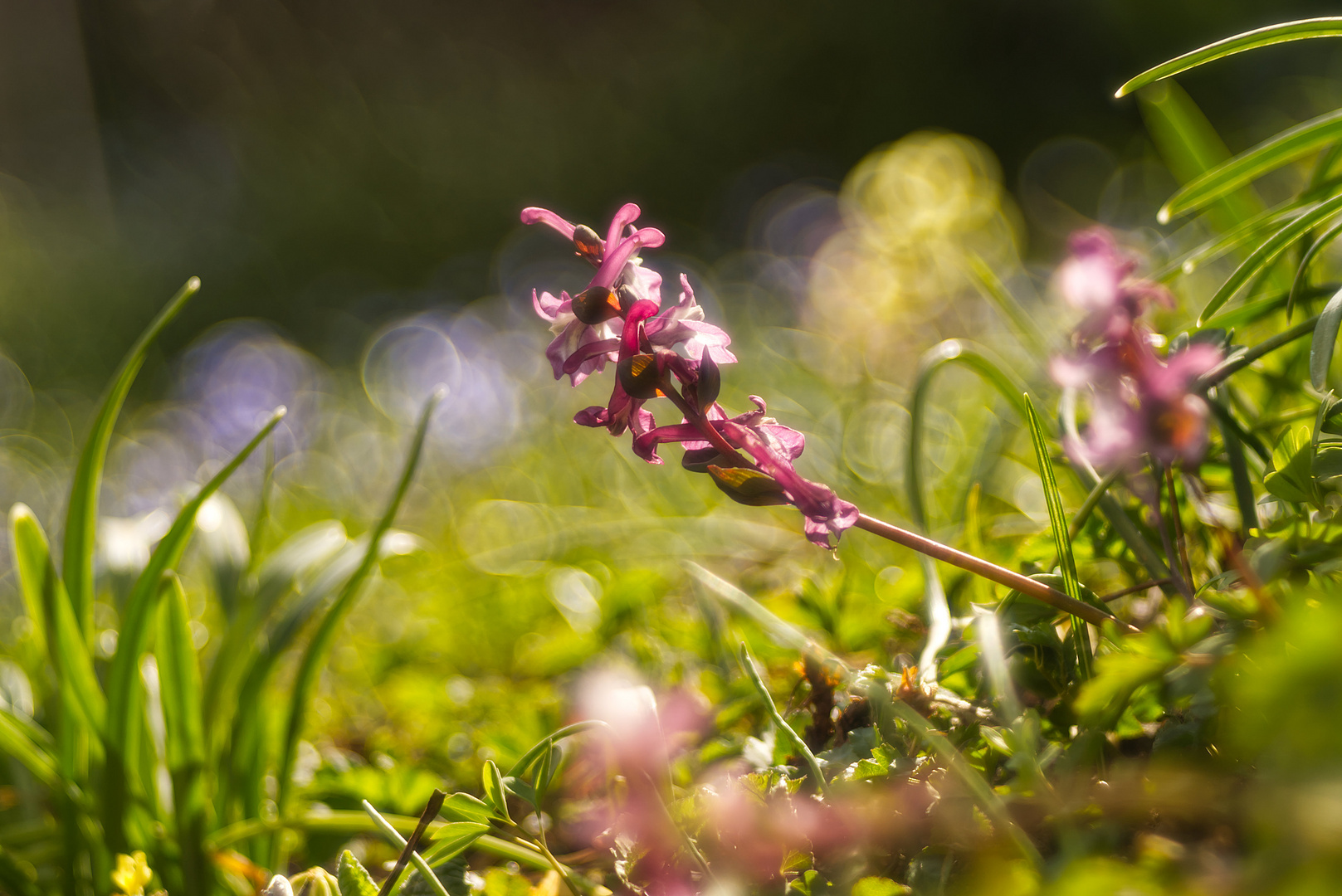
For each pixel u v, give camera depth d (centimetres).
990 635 42
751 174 544
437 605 86
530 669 67
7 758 53
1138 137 350
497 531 120
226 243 524
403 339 300
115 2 658
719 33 607
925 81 514
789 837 41
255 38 681
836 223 337
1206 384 44
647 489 120
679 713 50
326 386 273
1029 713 41
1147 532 47
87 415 285
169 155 631
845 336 161
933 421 104
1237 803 38
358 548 54
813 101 554
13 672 62
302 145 628
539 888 44
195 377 272
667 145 585
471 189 573
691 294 41
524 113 622
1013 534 56
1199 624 39
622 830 44
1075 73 464
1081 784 40
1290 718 37
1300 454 42
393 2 676
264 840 49
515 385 225
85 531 50
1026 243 262
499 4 666
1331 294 48
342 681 75
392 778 50
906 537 42
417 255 539
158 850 48
